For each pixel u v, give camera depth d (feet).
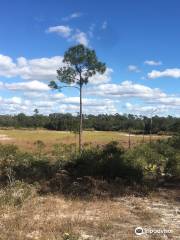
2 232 30.25
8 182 49.32
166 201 46.96
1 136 234.17
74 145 126.82
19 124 407.44
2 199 39.83
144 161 66.23
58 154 96.32
